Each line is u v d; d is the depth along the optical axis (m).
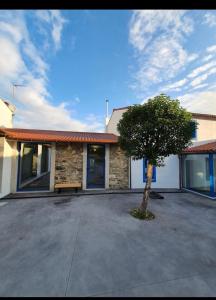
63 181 8.98
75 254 3.22
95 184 9.49
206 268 2.85
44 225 4.57
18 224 4.62
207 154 8.87
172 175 10.15
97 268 2.81
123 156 9.81
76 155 9.22
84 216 5.28
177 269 2.81
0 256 3.13
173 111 4.86
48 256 3.14
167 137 5.00
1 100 9.49
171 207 6.42
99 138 9.75
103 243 3.65
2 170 7.16
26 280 2.52
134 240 3.80
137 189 9.54
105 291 2.34
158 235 4.08
